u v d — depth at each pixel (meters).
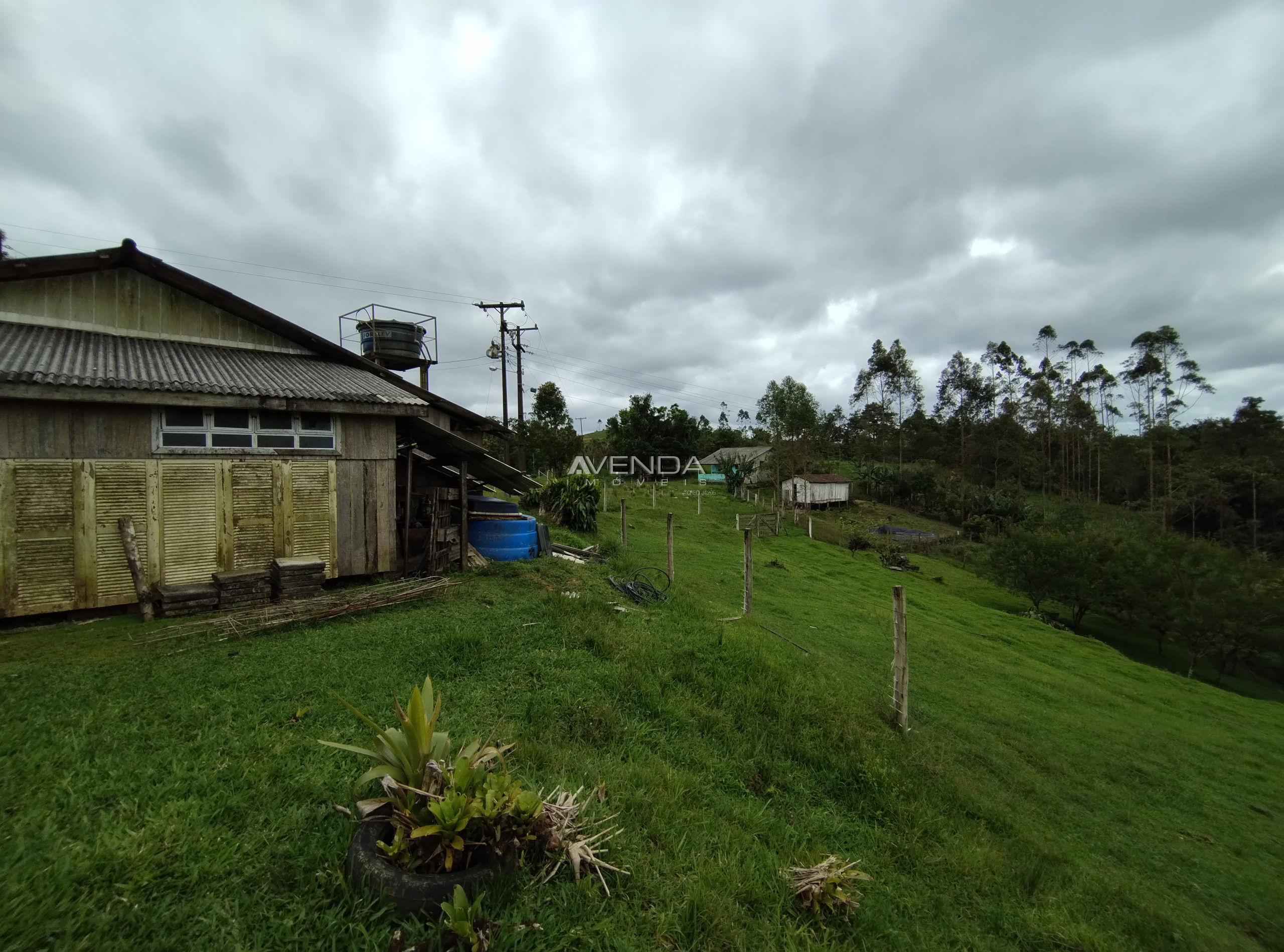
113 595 7.59
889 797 5.76
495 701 5.68
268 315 10.60
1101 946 4.37
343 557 9.62
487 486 17.59
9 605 6.95
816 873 3.83
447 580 9.78
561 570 12.09
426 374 17.77
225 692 5.12
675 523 28.45
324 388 9.38
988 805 6.52
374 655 6.35
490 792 2.94
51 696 4.91
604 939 2.84
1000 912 4.59
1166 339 67.69
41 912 2.49
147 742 4.18
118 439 7.70
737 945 3.11
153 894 2.71
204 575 8.34
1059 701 12.63
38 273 8.66
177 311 9.99
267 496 8.87
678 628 9.12
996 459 67.38
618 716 5.81
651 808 4.28
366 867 2.76
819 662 10.03
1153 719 13.10
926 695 10.49
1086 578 26.50
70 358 7.89
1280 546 44.28
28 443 7.11
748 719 6.48
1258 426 58.75
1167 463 57.62
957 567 36.06
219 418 8.52
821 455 67.88
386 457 10.13
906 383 86.75
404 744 3.17
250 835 3.20
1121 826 7.52
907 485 56.84
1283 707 17.88
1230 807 9.00
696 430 62.56
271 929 2.57
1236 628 23.06
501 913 2.75
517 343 31.28
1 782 3.58
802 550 28.28
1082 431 68.38
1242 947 5.43
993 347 82.19
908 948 3.72
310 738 4.37
